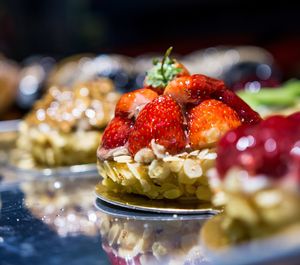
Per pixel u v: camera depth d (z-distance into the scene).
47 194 0.54
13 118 1.21
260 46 1.58
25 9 1.67
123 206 0.47
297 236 0.34
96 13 1.75
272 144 0.35
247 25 1.61
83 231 0.44
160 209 0.45
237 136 0.37
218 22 1.65
